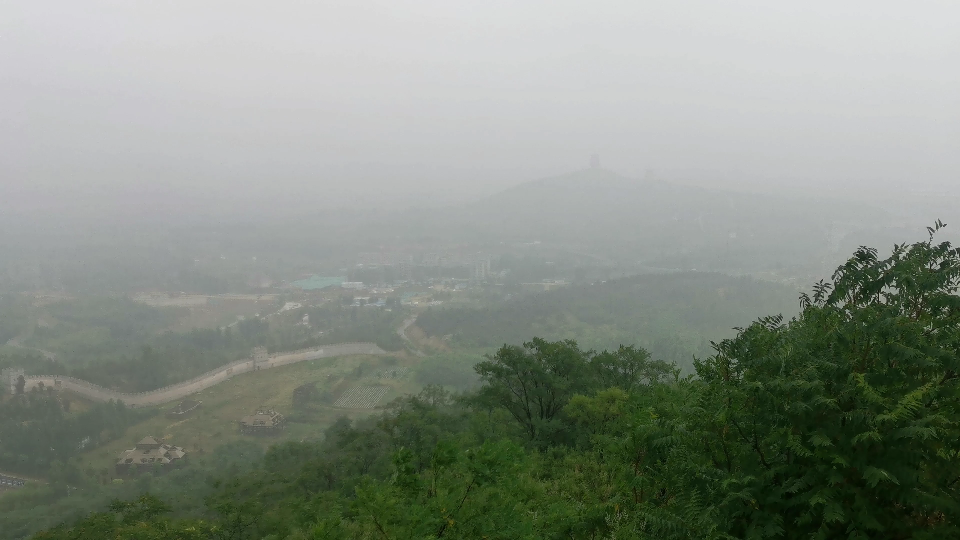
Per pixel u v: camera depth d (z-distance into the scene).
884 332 6.07
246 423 77.19
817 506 5.54
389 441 29.09
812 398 5.74
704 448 6.77
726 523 5.87
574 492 11.56
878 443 5.51
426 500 7.36
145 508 20.88
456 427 27.91
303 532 16.12
